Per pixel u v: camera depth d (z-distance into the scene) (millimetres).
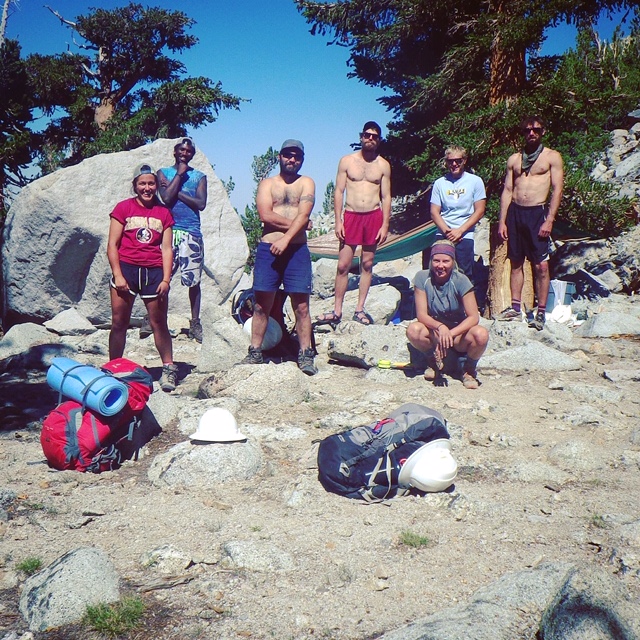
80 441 4711
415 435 4246
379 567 3398
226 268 11859
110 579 3289
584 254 13523
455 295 6312
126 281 6246
